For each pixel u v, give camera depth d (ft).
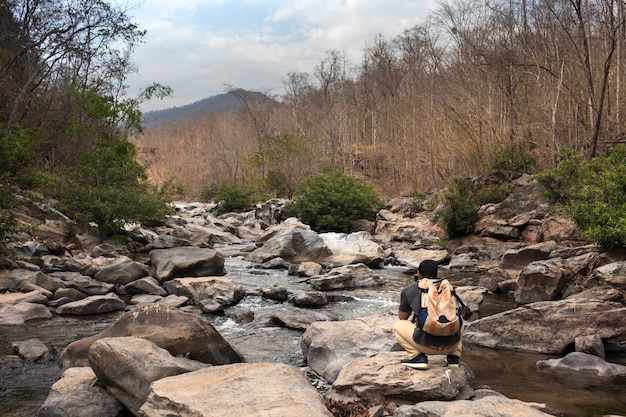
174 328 22.47
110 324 30.66
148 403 16.11
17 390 20.61
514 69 88.74
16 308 31.58
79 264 44.16
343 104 180.75
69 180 58.03
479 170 90.68
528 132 85.40
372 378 18.06
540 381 21.16
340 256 56.70
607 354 24.73
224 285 38.37
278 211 95.50
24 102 85.05
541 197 60.90
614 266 32.50
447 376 17.46
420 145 120.88
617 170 37.70
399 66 179.83
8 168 40.93
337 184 85.61
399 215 86.79
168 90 88.63
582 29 64.13
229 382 16.71
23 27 82.38
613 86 81.76
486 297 38.17
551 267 35.53
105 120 86.63
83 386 18.93
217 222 89.40
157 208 64.13
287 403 14.79
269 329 30.40
